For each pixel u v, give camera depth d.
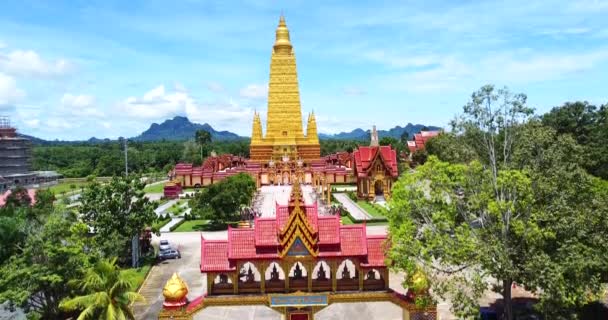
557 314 41.75
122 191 72.94
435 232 45.56
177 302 46.22
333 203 138.25
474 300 43.50
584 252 40.62
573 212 41.97
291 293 46.81
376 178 146.38
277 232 46.72
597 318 49.34
